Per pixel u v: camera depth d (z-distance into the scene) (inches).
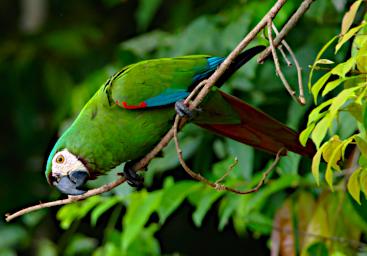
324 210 364.8
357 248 358.9
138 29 634.2
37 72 633.6
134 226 390.9
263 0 420.5
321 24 391.9
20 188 642.8
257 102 402.3
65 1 678.5
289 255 371.6
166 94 332.2
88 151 338.3
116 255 436.1
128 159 343.0
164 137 335.0
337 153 267.6
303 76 377.4
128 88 332.2
